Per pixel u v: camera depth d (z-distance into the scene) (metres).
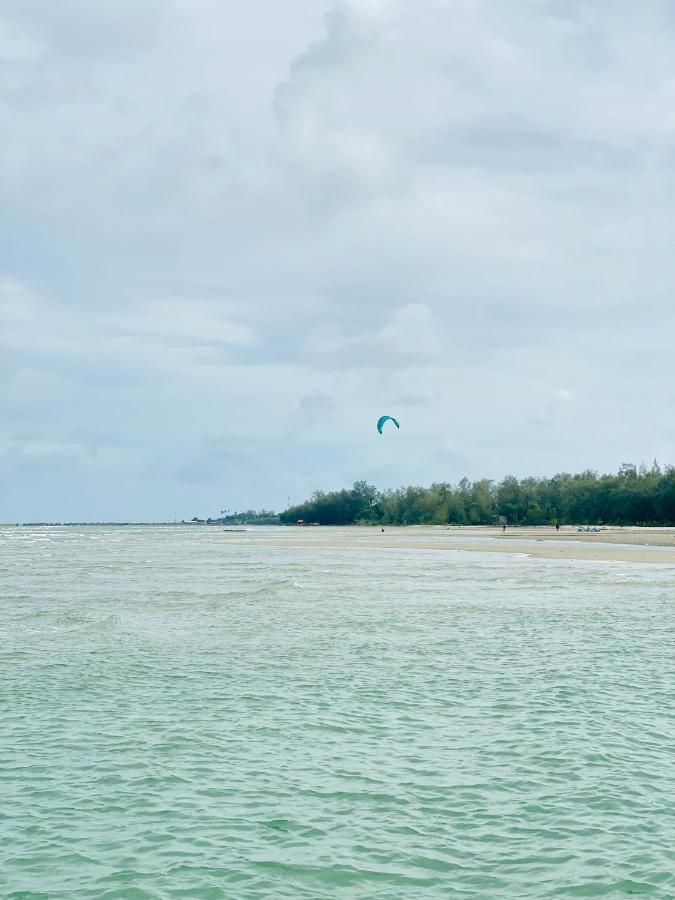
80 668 22.97
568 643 26.81
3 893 10.19
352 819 12.38
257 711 18.28
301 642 27.27
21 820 12.41
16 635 28.91
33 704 18.95
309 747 15.73
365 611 35.47
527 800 13.05
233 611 35.72
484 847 11.44
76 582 52.06
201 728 16.97
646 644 26.58
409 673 22.14
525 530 183.25
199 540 154.12
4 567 68.25
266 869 10.82
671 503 182.88
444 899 10.04
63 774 14.33
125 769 14.57
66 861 11.08
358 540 138.00
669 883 10.38
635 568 62.25
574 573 57.38
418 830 11.98
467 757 15.09
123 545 127.50
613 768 14.45
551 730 16.69
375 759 15.02
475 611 35.31
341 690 20.20
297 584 49.12
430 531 197.88
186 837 11.79
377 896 10.11
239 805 12.93
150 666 23.25
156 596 42.28
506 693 19.80
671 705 18.59
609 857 11.09
